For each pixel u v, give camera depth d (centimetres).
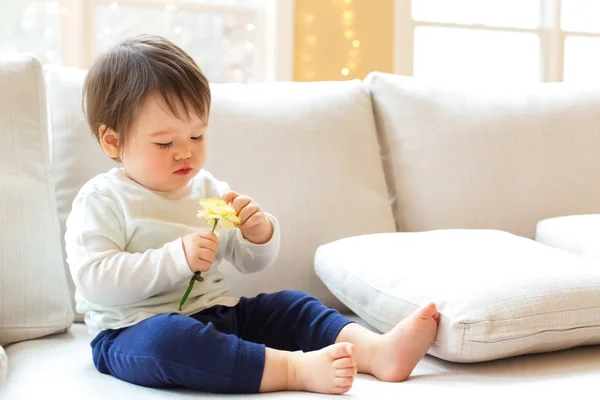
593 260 158
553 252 159
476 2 323
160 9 271
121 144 140
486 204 205
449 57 316
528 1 330
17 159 160
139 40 146
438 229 201
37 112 166
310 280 183
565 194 212
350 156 197
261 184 185
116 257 133
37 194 160
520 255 153
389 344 128
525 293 137
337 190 191
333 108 201
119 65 140
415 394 118
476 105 214
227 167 184
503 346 133
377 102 214
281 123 192
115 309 134
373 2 290
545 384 123
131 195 141
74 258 135
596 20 343
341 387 118
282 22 276
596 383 123
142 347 122
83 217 138
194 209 147
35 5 255
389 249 163
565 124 218
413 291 144
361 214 192
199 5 275
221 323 139
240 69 282
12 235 154
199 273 134
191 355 119
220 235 148
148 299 136
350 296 160
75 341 155
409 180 205
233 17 280
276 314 143
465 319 131
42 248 157
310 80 283
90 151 176
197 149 142
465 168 206
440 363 139
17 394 121
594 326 140
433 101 212
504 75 325
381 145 213
